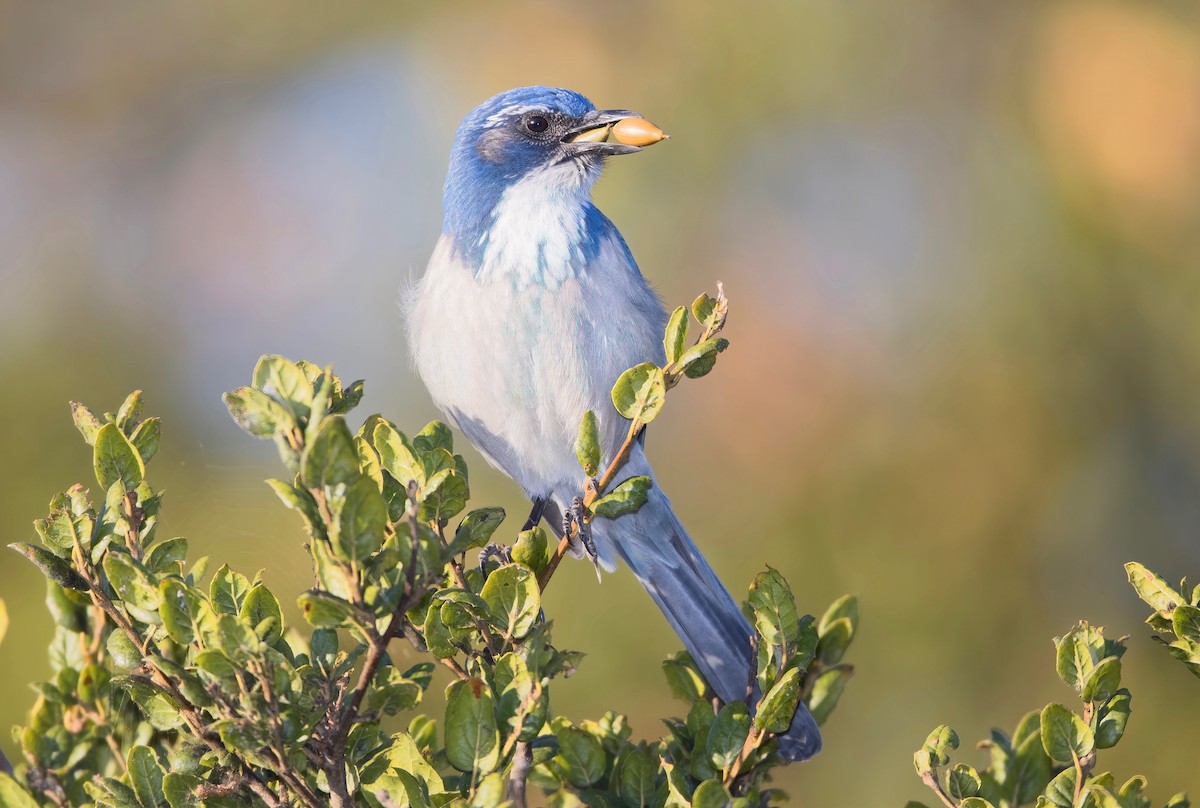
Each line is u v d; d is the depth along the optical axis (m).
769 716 5.50
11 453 10.94
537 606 5.37
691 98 11.45
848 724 10.77
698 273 11.34
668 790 5.58
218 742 5.01
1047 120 11.66
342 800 4.83
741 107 11.39
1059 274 11.26
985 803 5.35
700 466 11.16
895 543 10.95
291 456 4.56
